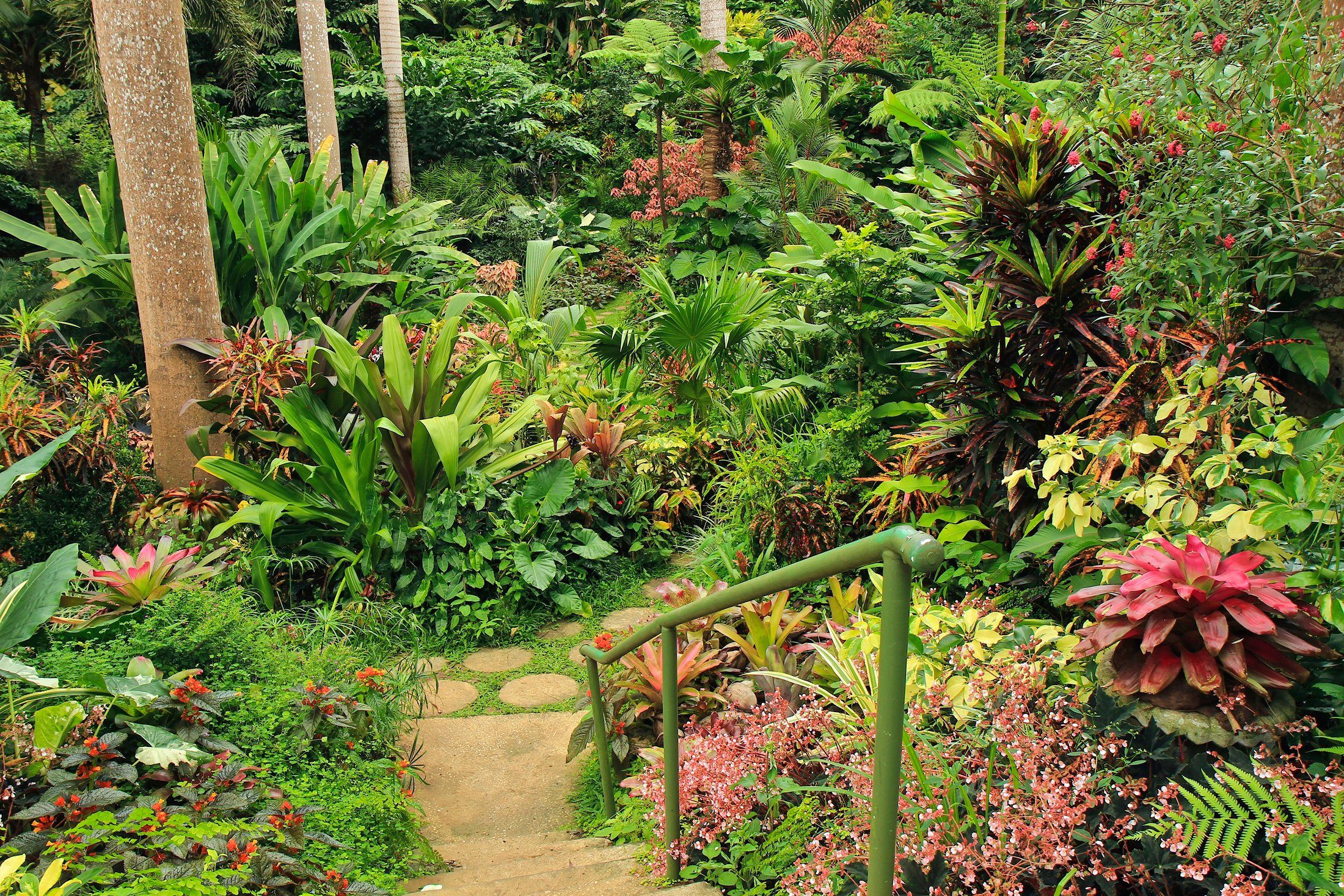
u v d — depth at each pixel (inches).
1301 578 74.0
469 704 169.5
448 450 195.3
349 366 198.5
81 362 238.8
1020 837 69.3
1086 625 112.7
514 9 852.6
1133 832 69.8
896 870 73.4
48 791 89.0
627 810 122.8
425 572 199.9
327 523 202.8
